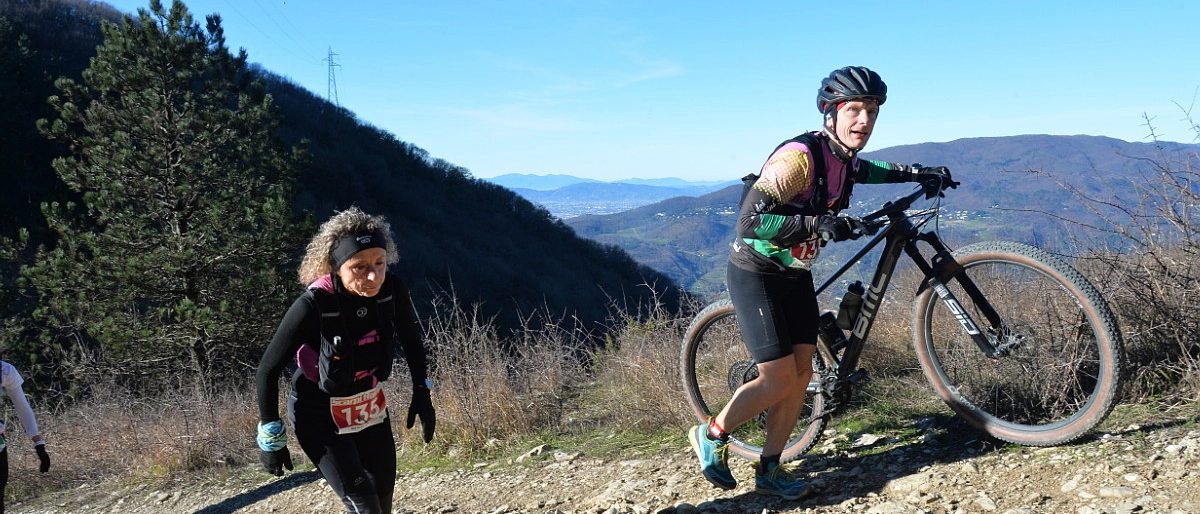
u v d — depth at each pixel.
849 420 3.95
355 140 75.44
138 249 15.60
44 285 15.23
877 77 2.79
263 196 16.22
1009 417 3.29
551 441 5.01
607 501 3.52
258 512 4.68
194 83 15.96
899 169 3.25
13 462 6.77
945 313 3.71
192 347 14.62
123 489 5.94
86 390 12.78
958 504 2.73
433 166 82.69
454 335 5.76
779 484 3.20
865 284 3.27
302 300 2.62
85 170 15.49
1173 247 3.52
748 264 3.01
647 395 4.84
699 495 3.39
